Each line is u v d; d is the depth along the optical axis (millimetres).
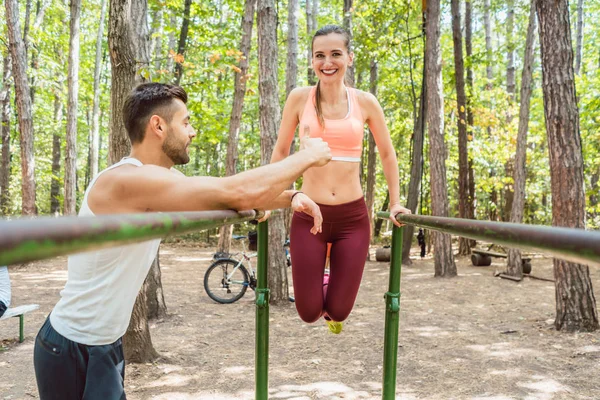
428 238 17125
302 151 1740
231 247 17828
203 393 4504
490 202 19109
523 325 6777
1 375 4809
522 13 18953
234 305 8188
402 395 4469
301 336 6352
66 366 1837
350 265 2820
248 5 12680
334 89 2793
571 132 6328
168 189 1558
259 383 2881
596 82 14125
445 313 7590
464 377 4875
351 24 13000
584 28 22672
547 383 4691
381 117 2938
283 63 22328
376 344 5969
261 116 8094
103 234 521
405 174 22203
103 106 22281
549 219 18750
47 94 20359
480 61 15023
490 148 15914
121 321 1899
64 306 1861
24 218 425
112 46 5047
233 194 1553
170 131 1876
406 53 15305
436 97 11789
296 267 2848
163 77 6715
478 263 13305
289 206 2264
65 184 14508
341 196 2816
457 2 14359
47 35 16656
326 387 4695
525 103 11953
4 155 17578
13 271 11789
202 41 13023
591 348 5645
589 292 6391
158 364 5203
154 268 7152
